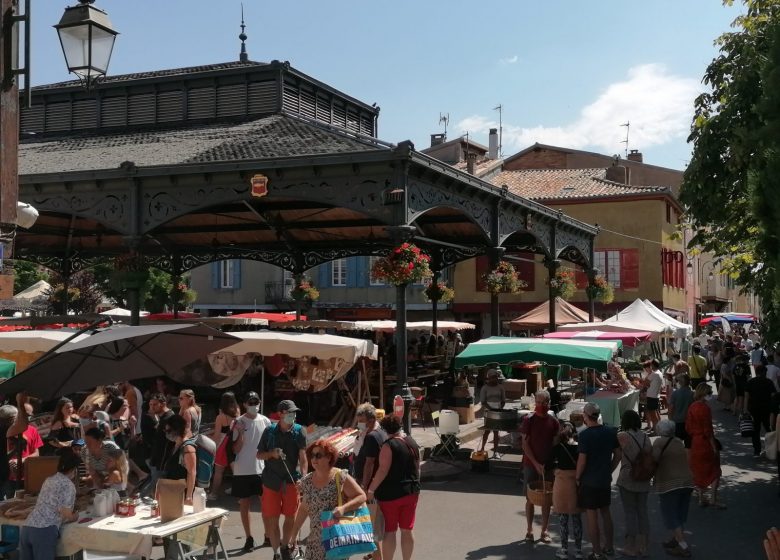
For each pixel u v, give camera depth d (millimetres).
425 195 13719
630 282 36125
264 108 17609
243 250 23250
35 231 22109
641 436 8391
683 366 13938
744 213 13328
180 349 8430
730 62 13555
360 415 8453
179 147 15414
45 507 6543
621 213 36531
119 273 14242
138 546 6352
